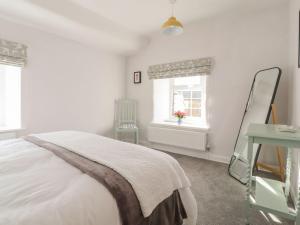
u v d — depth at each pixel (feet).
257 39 8.64
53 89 9.70
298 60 6.16
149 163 4.06
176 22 6.50
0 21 7.80
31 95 8.86
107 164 3.72
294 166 6.06
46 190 2.84
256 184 5.78
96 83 11.89
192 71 10.48
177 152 11.69
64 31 9.27
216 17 9.59
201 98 11.10
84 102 11.26
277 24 8.15
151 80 12.59
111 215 2.85
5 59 7.85
